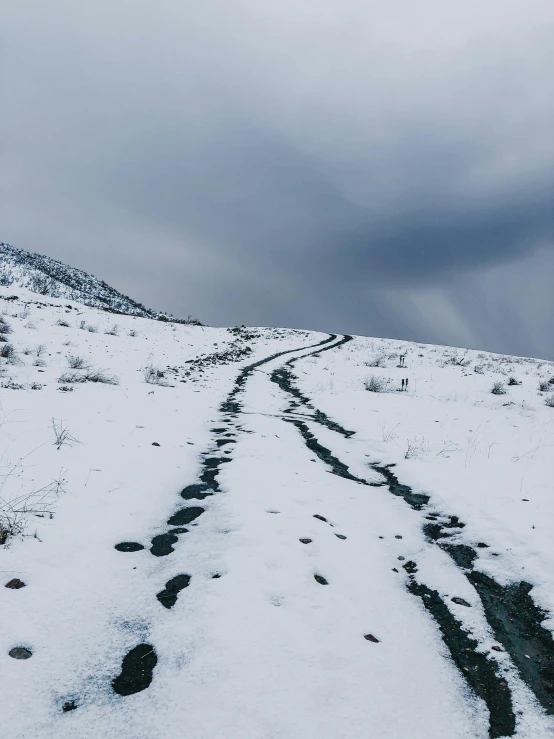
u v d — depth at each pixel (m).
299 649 2.83
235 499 5.26
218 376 17.75
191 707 2.29
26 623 2.77
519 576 4.18
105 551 3.80
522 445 8.66
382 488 6.51
